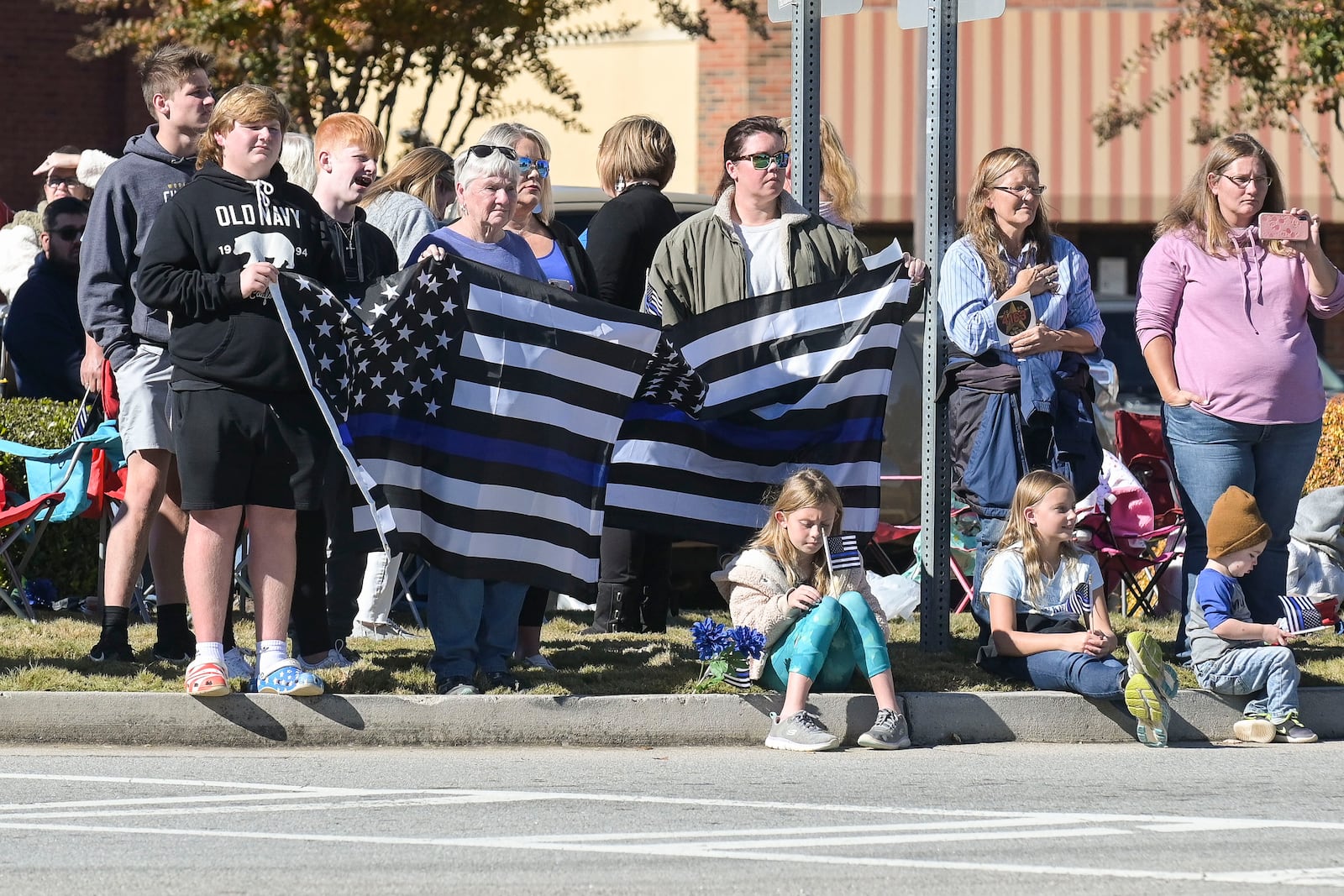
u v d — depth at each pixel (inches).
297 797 636.7
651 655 898.7
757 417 877.2
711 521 880.3
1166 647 944.9
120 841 560.7
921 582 925.8
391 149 2474.2
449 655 796.0
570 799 639.8
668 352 847.7
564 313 820.6
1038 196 884.6
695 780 685.9
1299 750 796.0
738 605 802.8
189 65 834.8
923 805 637.9
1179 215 914.1
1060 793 668.7
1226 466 890.7
